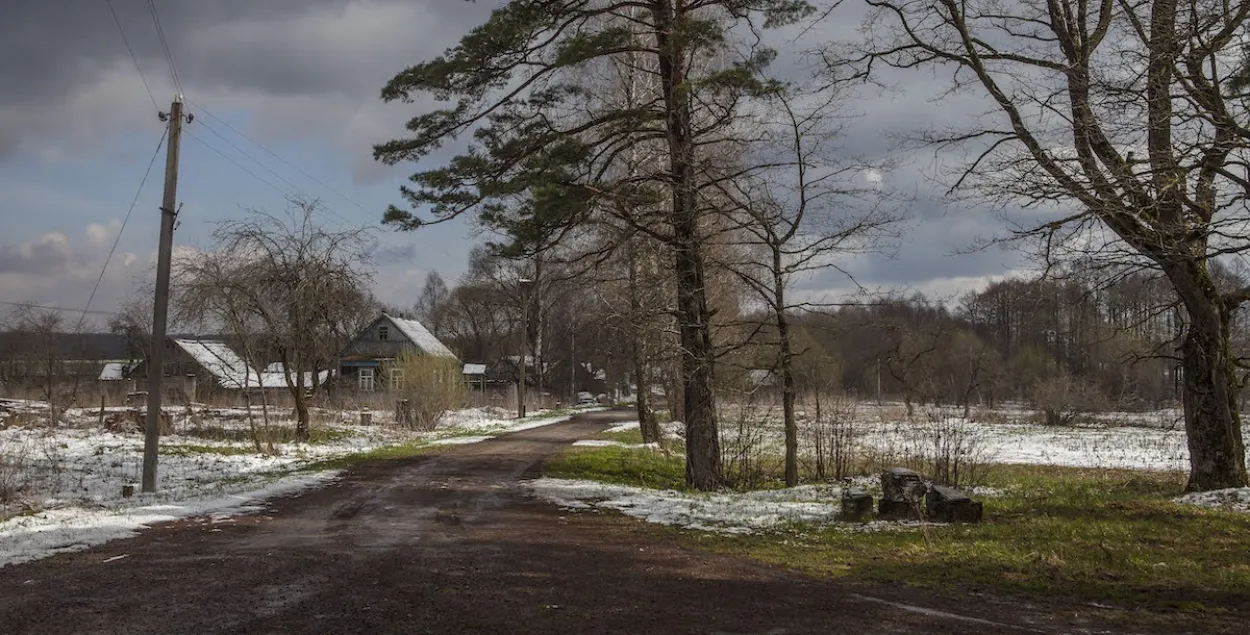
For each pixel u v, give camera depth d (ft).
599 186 50.65
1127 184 34.32
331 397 141.18
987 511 40.29
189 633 19.86
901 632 20.26
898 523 37.83
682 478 63.87
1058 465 73.77
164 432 84.69
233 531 36.14
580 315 99.96
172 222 51.90
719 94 49.98
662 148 67.36
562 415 175.94
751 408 60.59
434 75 51.44
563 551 31.99
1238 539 32.01
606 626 20.72
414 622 20.99
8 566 27.91
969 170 44.50
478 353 311.47
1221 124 32.35
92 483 52.47
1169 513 37.27
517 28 49.90
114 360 257.96
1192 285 43.91
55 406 95.66
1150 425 122.11
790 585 25.93
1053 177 36.45
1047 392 127.65
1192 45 34.19
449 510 43.93
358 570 27.66
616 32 49.98
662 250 58.13
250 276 84.07
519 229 51.57
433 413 121.08
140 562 28.76
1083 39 44.88
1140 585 25.45
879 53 50.34
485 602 23.18
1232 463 44.88
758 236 53.16
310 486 53.67
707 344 54.08
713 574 27.68
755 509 43.14
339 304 89.04
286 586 25.08
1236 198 32.63
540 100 55.06
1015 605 23.18
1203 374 45.47
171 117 52.42
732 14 52.44
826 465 62.39
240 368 163.53
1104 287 42.47
